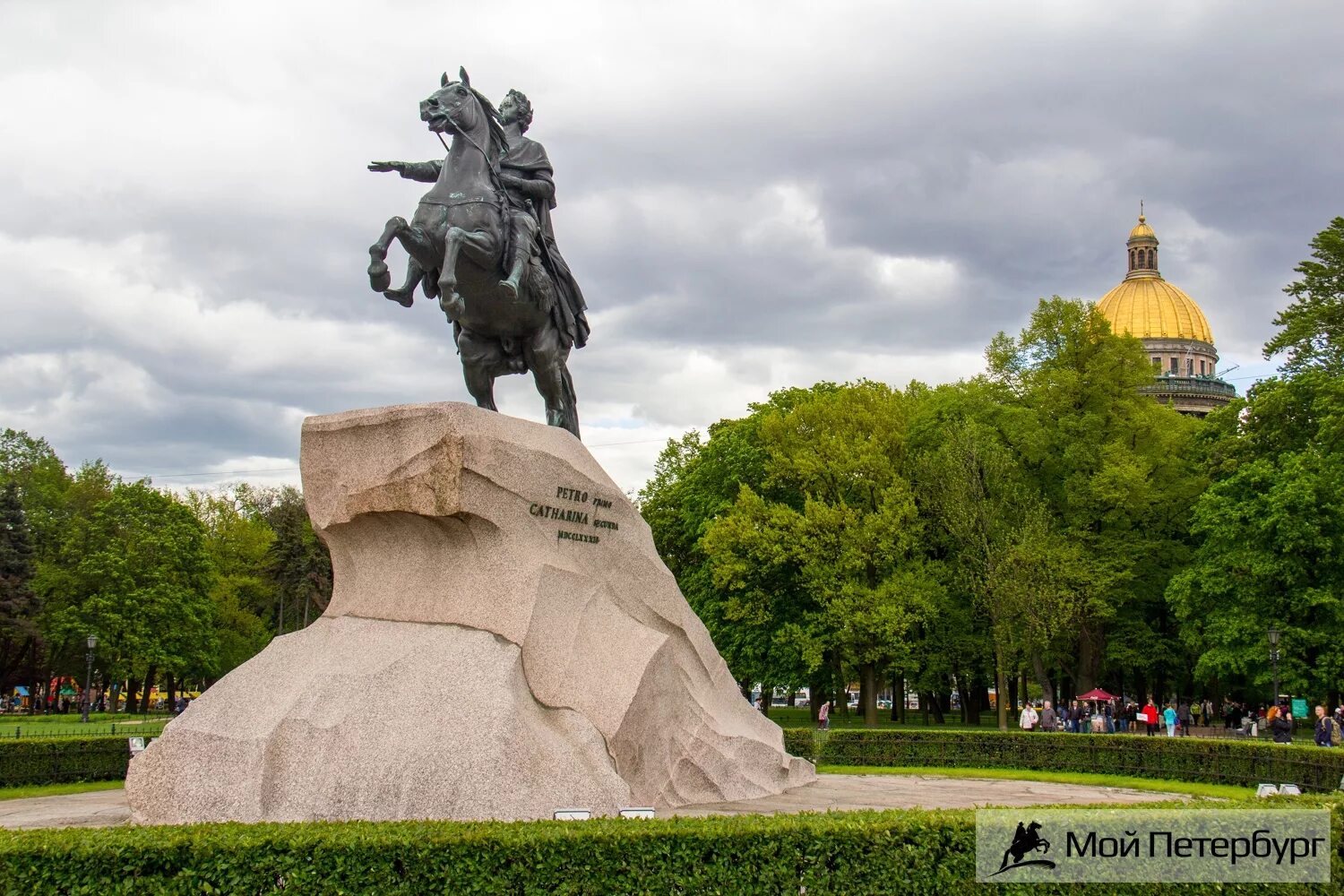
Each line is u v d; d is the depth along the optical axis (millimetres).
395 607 11320
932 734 21688
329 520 11492
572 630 11430
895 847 7656
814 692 43438
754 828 7512
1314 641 33469
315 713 10102
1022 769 20938
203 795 9727
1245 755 18156
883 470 36875
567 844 7180
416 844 7023
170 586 48781
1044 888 7836
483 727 9977
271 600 64188
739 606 38844
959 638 38094
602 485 12398
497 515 11227
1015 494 35719
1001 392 40219
